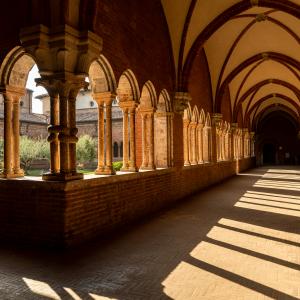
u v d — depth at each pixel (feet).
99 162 27.63
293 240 23.30
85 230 22.48
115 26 27.04
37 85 22.80
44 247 21.07
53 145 22.53
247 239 23.50
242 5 40.91
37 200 21.40
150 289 15.01
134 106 31.32
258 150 159.74
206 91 59.57
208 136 61.46
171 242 22.61
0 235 22.54
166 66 39.42
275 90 99.19
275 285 15.47
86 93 131.85
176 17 39.37
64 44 21.34
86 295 14.38
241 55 60.13
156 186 34.71
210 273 16.97
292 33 49.03
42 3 22.06
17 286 15.30
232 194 47.75
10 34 23.45
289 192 50.03
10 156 24.66
